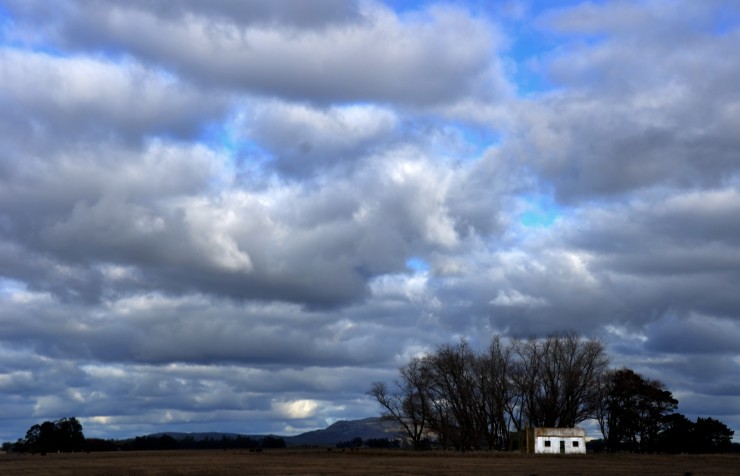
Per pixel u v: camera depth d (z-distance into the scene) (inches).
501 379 5241.1
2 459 4547.2
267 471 2977.4
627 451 5142.7
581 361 5172.2
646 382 5354.3
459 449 5226.4
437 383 5265.8
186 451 6456.7
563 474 2706.7
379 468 3127.5
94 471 3065.9
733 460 3799.2
